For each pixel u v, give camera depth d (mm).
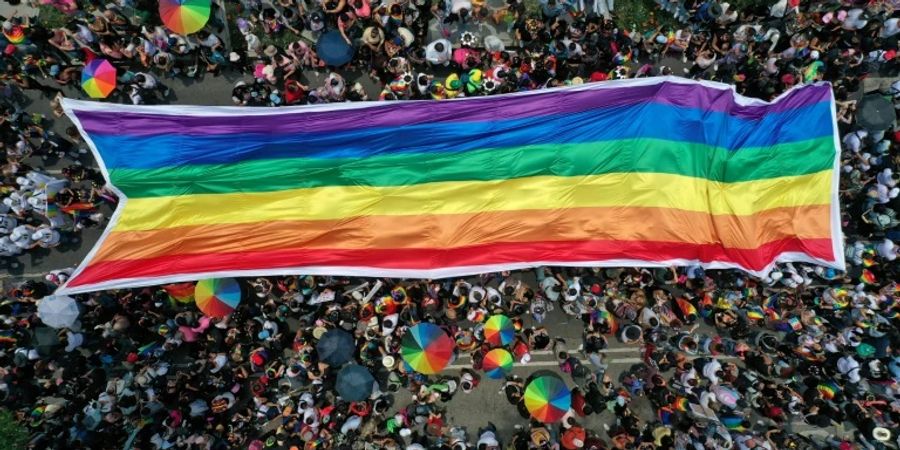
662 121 10320
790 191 10656
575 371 11586
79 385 10891
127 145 10438
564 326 12336
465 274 10852
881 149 11266
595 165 10469
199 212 10484
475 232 10742
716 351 11336
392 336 11055
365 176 10625
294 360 11188
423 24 11914
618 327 11672
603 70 11633
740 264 10719
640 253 10703
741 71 11562
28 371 10953
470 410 12164
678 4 11977
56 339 10867
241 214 10539
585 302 11180
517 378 11969
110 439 10609
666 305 11383
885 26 11133
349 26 11156
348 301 11562
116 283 10312
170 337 11070
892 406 10609
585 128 10492
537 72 11297
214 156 10453
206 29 11180
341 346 10289
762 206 10633
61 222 11773
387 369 11859
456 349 12078
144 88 11750
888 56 11164
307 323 11523
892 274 11242
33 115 11867
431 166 10625
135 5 11484
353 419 10945
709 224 10523
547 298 11688
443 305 11508
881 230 11500
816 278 11781
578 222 10641
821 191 10609
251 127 10734
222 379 11281
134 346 11531
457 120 10805
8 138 11516
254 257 10672
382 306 10969
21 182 11195
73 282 10125
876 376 10664
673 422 11406
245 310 11453
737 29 11047
